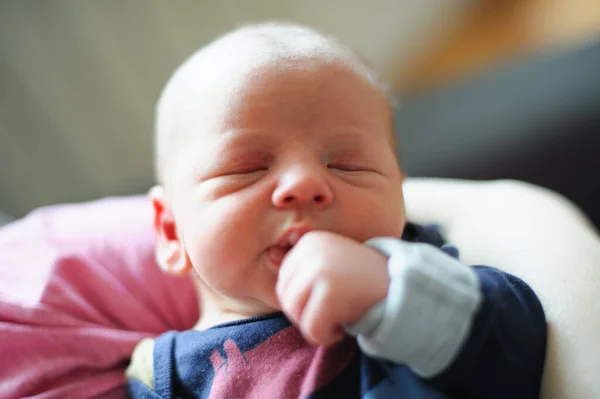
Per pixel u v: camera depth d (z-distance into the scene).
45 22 1.19
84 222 0.82
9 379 0.62
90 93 1.28
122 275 0.77
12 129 1.24
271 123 0.54
